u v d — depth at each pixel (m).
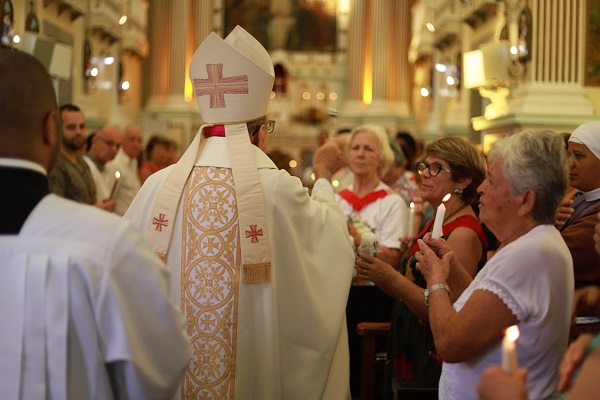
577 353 1.70
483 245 3.39
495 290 2.29
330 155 3.72
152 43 19.61
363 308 4.58
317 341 3.09
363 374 4.07
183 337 1.97
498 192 2.44
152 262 1.92
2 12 8.19
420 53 16.95
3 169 1.85
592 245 3.04
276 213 3.02
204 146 3.14
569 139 3.36
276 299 3.02
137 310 1.89
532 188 2.39
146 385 1.90
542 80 8.19
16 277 1.81
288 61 20.22
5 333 1.81
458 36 13.66
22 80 1.87
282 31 20.25
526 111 8.00
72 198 5.27
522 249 2.32
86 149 8.35
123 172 7.15
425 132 16.44
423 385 3.00
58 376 1.80
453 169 3.41
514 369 1.61
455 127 13.41
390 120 19.28
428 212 5.12
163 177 3.11
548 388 2.32
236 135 3.07
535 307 2.28
